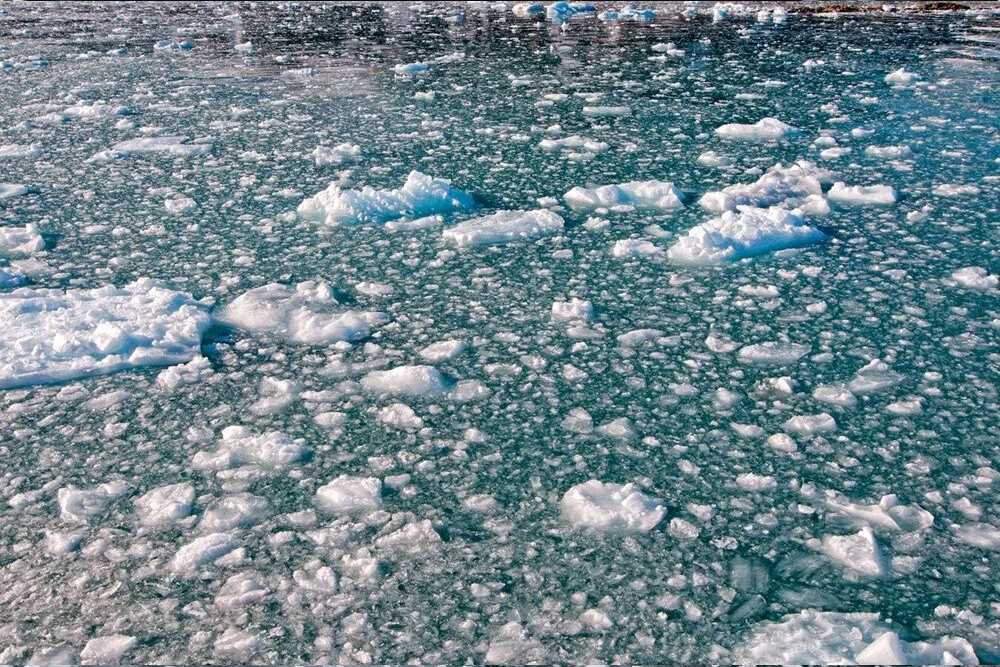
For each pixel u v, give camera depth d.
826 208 4.37
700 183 5.01
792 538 2.00
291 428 2.49
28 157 5.79
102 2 21.41
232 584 1.87
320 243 4.06
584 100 7.64
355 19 16.19
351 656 1.67
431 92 7.89
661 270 3.66
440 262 3.79
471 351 2.96
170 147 5.93
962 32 12.41
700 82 8.52
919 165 5.24
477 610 1.79
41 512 2.12
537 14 16.98
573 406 2.60
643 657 1.66
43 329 3.04
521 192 4.88
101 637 1.72
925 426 2.44
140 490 2.21
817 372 2.76
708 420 2.50
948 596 1.81
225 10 18.66
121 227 4.29
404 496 2.17
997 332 3.00
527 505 2.13
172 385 2.73
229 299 3.42
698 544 1.98
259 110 7.30
